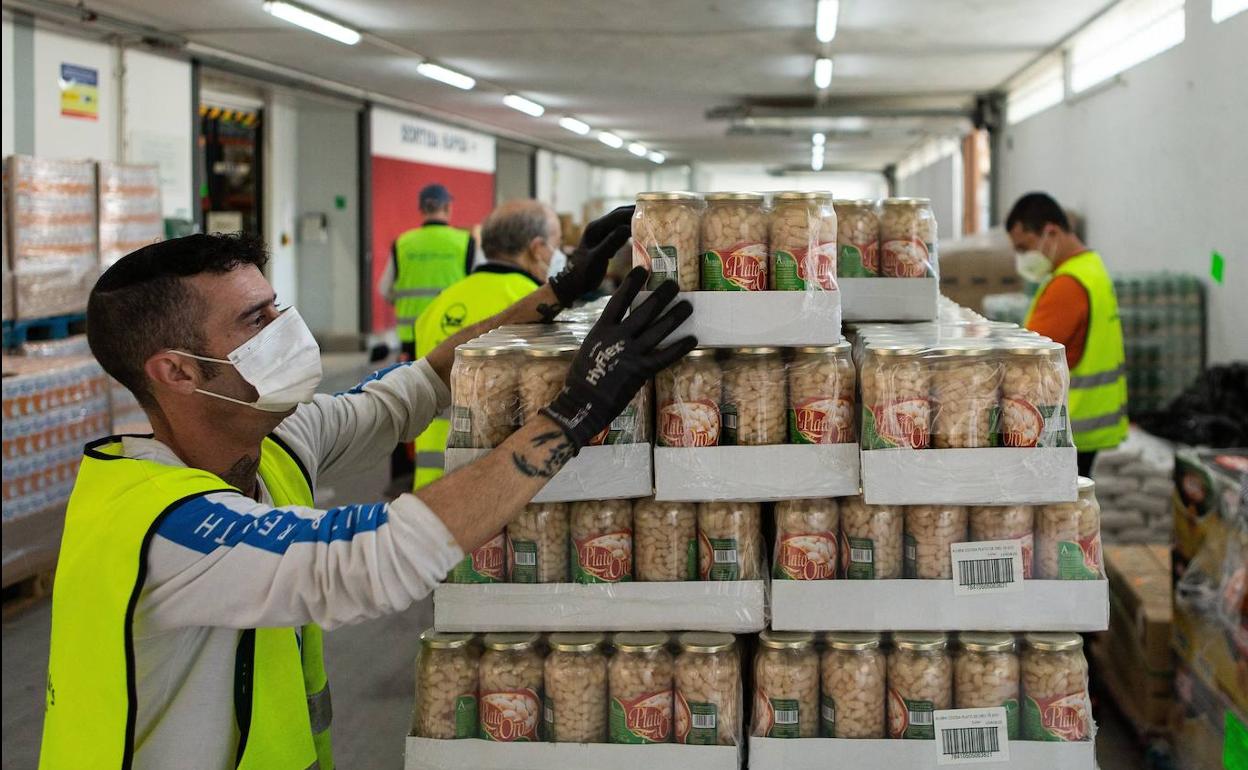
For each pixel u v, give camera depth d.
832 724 1.64
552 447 1.40
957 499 1.58
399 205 15.22
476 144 18.08
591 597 1.64
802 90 13.41
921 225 1.98
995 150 13.66
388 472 7.45
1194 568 2.89
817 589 1.62
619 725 1.63
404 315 6.69
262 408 1.48
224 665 1.44
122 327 1.43
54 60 8.45
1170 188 6.84
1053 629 1.61
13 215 6.05
